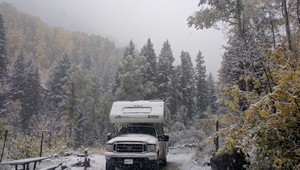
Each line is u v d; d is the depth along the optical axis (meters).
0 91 44.25
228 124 7.28
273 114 5.39
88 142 35.09
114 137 12.27
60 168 12.05
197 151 15.27
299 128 5.62
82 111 44.75
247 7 14.47
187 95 53.75
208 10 15.68
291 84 5.36
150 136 11.88
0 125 25.00
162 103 12.89
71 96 42.12
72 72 43.41
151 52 52.41
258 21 14.20
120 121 12.50
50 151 16.03
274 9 13.30
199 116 53.69
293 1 11.12
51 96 56.25
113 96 46.81
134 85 41.06
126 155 10.59
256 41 11.16
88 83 46.25
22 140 15.09
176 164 14.00
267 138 5.77
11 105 50.00
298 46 10.91
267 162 6.31
